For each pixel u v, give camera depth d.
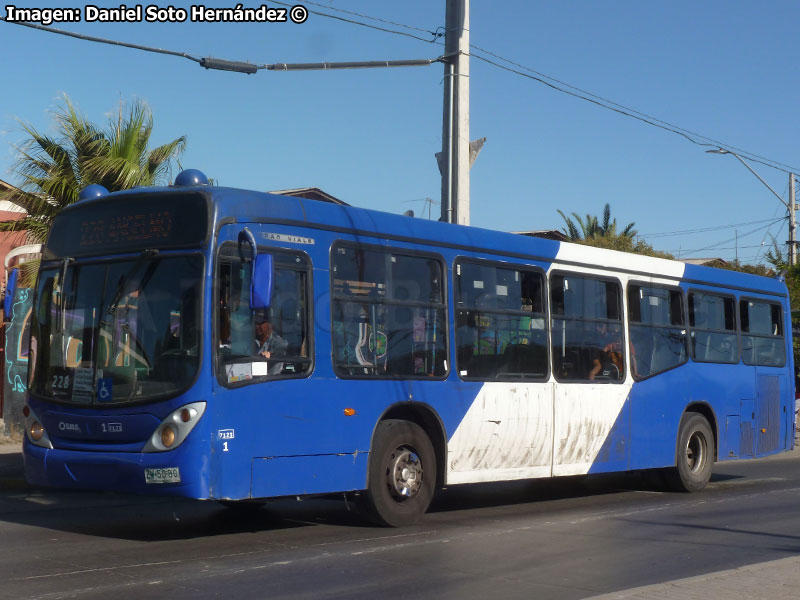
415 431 10.62
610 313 13.37
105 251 9.59
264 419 9.15
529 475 11.91
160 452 8.78
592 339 12.99
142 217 9.44
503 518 11.44
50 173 16.81
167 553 8.75
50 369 9.68
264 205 9.48
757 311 16.39
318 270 9.80
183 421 8.72
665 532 10.39
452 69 16.53
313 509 12.06
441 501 13.34
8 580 7.51
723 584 7.14
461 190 16.42
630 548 9.32
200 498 8.66
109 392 9.16
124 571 7.90
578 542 9.63
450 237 11.27
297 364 9.50
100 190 10.34
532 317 12.14
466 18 16.56
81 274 9.69
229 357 8.96
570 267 12.79
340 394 9.84
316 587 7.40
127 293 9.30
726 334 15.59
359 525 10.61
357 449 9.98
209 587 7.33
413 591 7.31
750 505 12.99
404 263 10.70
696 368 14.80
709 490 15.05
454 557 8.71
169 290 9.08
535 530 10.42
